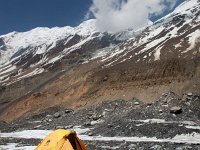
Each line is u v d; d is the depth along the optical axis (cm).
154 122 5519
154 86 10125
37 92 14725
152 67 10969
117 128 5447
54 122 8188
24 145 4650
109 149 3947
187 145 3956
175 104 6631
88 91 11469
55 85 14550
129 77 10950
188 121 5688
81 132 6144
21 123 9150
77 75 14300
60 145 2327
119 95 10331
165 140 4516
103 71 12138
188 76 10050
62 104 11731
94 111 8488
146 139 4681
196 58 10850
